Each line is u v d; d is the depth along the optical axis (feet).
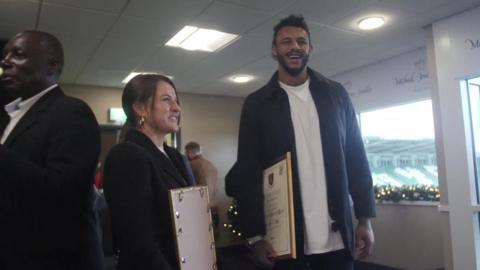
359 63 15.38
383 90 15.01
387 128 15.33
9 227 3.29
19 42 3.69
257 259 3.92
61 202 3.49
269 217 3.98
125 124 4.04
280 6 9.88
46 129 3.57
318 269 4.21
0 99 3.86
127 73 16.10
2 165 3.15
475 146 10.75
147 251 3.14
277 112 4.36
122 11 10.03
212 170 16.94
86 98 18.13
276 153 4.24
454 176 10.80
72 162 3.46
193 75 16.78
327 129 4.29
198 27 11.27
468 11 10.41
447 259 11.05
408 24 11.38
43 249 3.42
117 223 3.26
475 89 10.94
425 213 13.15
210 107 21.07
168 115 3.94
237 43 12.67
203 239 3.53
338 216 4.12
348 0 9.64
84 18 10.44
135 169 3.34
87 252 3.85
